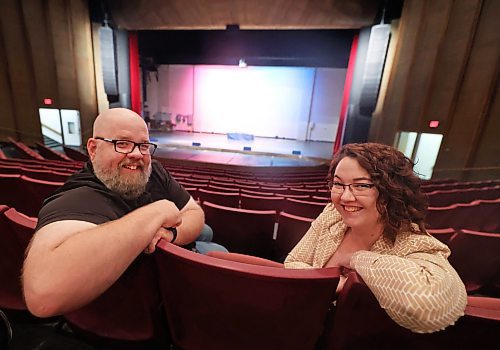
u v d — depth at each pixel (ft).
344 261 2.77
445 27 16.75
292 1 21.47
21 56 23.68
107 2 24.36
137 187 3.22
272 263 3.11
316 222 3.57
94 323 3.05
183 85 43.91
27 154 16.35
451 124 17.37
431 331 1.72
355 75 24.73
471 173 16.49
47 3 22.82
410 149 19.53
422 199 2.43
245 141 39.09
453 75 16.80
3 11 22.27
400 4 20.06
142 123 3.23
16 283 3.30
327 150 34.22
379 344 2.23
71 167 11.75
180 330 2.88
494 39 14.94
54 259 1.86
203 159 26.81
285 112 42.37
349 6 21.17
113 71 25.59
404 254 2.33
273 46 33.76
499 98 15.14
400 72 20.24
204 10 23.15
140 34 32.94
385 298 1.78
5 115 24.08
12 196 6.84
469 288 4.96
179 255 2.17
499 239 4.21
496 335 1.77
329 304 2.18
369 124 24.67
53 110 25.53
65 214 2.39
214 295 2.35
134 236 2.16
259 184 12.72
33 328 3.58
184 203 4.50
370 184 2.40
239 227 5.88
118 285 2.56
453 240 4.35
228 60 38.09
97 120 3.10
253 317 2.41
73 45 24.57
